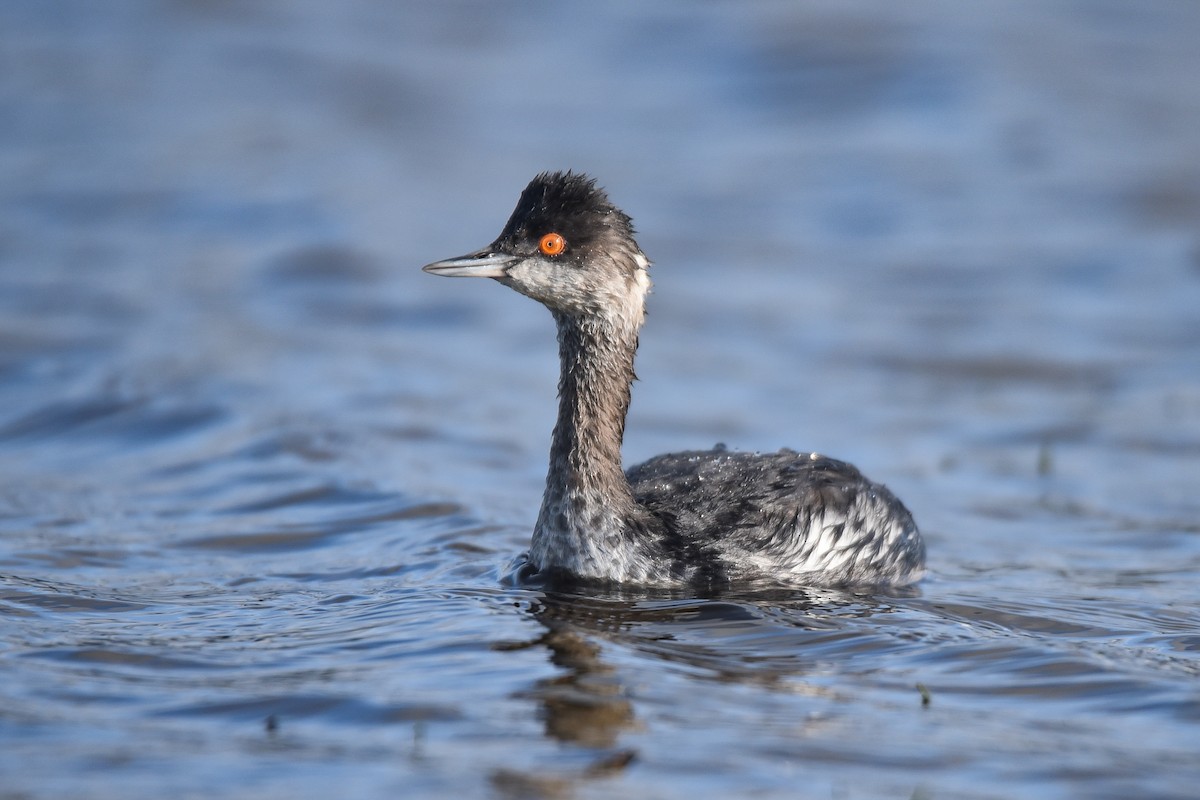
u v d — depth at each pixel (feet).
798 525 38.40
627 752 26.94
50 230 82.84
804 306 74.90
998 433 58.90
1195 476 53.72
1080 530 47.14
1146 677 31.45
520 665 31.17
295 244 81.00
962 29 118.21
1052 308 74.13
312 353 65.77
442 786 25.44
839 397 63.26
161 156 95.91
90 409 56.54
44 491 47.34
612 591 37.14
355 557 40.42
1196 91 106.63
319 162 95.96
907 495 51.16
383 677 30.37
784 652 32.73
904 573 40.37
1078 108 103.14
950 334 70.79
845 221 87.20
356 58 117.39
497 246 39.45
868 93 107.24
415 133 102.47
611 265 39.01
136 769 25.88
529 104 108.47
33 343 64.69
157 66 114.62
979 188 90.99
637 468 42.37
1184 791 25.84
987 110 102.73
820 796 25.41
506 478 50.52
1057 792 25.72
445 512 44.93
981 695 30.37
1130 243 82.12
